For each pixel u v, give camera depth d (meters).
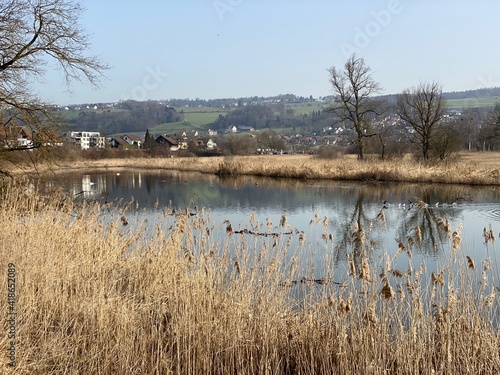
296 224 19.50
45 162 19.11
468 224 19.08
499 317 7.00
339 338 6.20
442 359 5.98
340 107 47.12
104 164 60.69
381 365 5.77
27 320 6.46
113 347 6.08
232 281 7.79
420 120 41.06
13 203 12.77
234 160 51.81
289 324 6.82
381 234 17.12
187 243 8.70
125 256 9.95
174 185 36.50
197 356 6.14
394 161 42.06
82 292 7.68
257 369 6.10
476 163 40.69
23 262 8.36
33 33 17.78
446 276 8.97
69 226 11.13
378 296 6.81
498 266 11.36
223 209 23.88
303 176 42.16
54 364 5.80
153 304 7.54
